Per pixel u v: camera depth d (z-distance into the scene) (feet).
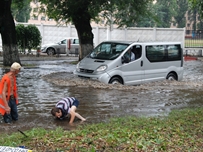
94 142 20.40
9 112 27.40
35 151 18.60
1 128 26.14
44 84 46.11
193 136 23.44
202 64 85.61
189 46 116.78
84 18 74.90
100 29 114.73
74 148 19.22
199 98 39.73
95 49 49.62
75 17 74.43
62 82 46.85
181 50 52.90
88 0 70.18
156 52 49.49
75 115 28.60
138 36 115.03
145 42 48.39
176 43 52.34
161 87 46.19
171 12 186.60
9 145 19.90
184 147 20.45
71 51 104.68
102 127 25.40
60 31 113.91
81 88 43.16
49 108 32.86
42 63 76.59
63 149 18.99
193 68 75.97
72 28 113.60
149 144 20.21
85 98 37.68
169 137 22.52
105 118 29.73
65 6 72.54
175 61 52.21
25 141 21.04
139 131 23.56
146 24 173.06
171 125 26.27
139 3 72.90
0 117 29.60
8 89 27.48
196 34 116.78
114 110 32.76
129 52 46.70
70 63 77.36
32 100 36.24
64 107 28.40
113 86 44.39
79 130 24.31
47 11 78.59
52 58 92.17
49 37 114.11
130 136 21.98
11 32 65.57
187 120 28.30
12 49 65.98
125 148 19.49
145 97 39.32
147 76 48.49
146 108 34.06
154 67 49.32
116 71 45.60
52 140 20.97
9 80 27.37
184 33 114.32
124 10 72.95
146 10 75.10
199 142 21.88
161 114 31.40
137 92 42.11
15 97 28.35
